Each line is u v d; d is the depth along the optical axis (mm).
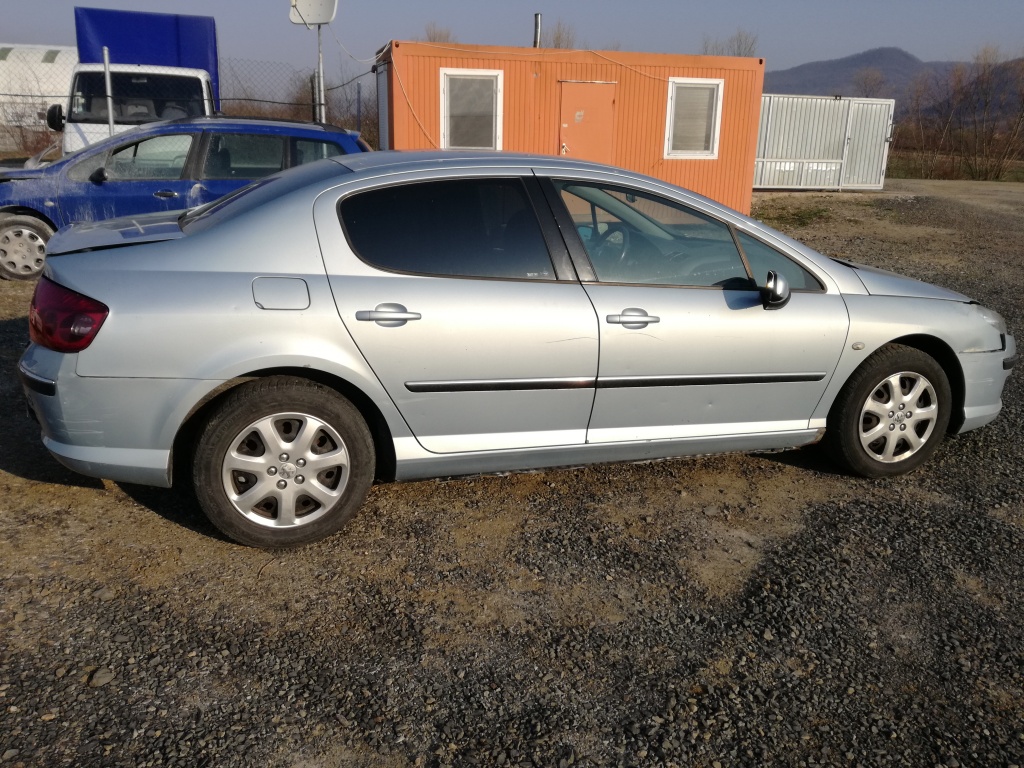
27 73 20578
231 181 7922
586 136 13680
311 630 2916
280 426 3328
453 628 2967
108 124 10500
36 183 7672
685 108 13992
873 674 2805
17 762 2250
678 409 3861
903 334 4137
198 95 11008
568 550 3533
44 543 3357
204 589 3121
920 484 4293
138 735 2383
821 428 4172
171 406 3186
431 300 3393
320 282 3287
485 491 4047
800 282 4047
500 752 2400
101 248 3299
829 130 20219
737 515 3900
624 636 2963
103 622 2887
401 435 3512
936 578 3398
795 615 3115
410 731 2465
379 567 3342
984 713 2639
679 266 3838
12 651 2699
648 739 2480
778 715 2600
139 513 3646
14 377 5270
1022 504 4082
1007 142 29344
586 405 3695
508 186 3641
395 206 3475
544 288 3570
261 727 2447
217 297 3180
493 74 13117
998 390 4570
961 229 15047
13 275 7922
